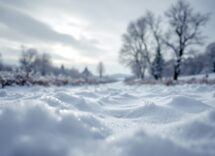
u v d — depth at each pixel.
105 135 1.72
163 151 1.23
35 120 1.45
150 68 30.19
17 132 1.28
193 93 7.26
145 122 2.76
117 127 2.14
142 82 18.52
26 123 1.39
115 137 1.58
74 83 15.48
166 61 28.09
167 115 3.08
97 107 3.92
